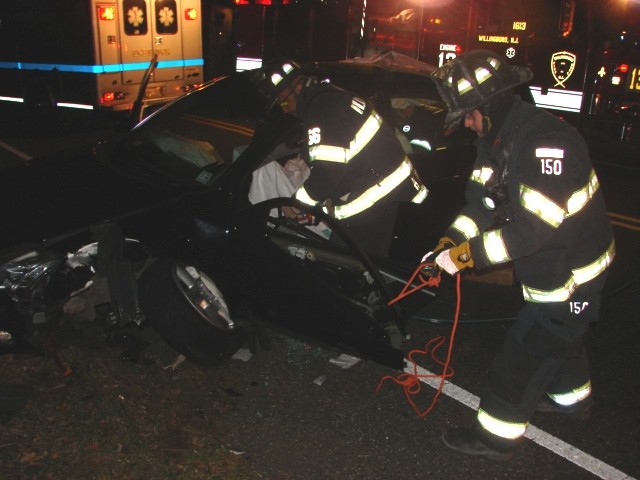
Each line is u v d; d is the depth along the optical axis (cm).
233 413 320
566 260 261
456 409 341
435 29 1058
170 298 323
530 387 283
